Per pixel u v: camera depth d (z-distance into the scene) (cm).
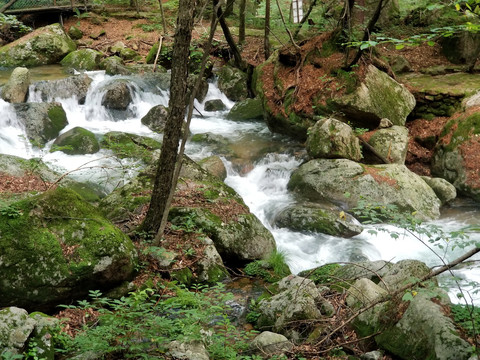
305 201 908
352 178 898
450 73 1269
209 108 1387
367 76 1095
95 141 1056
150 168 814
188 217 706
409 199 874
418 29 1399
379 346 470
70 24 1886
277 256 696
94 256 549
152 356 436
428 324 438
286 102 1138
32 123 1094
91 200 841
